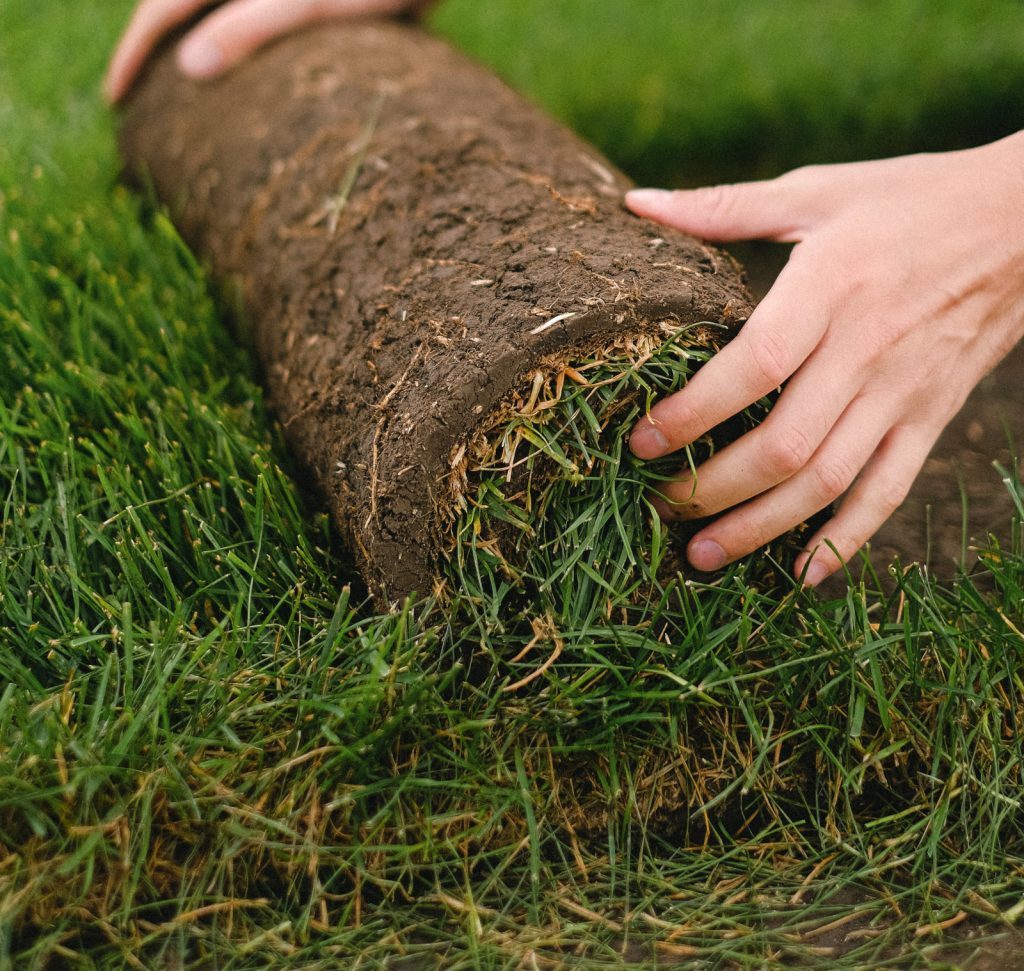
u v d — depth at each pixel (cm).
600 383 57
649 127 103
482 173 67
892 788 60
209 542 63
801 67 111
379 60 77
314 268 68
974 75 108
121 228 79
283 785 56
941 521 70
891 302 60
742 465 59
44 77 105
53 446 64
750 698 59
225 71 81
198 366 72
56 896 55
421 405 58
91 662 60
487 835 58
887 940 55
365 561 60
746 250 93
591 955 55
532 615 59
